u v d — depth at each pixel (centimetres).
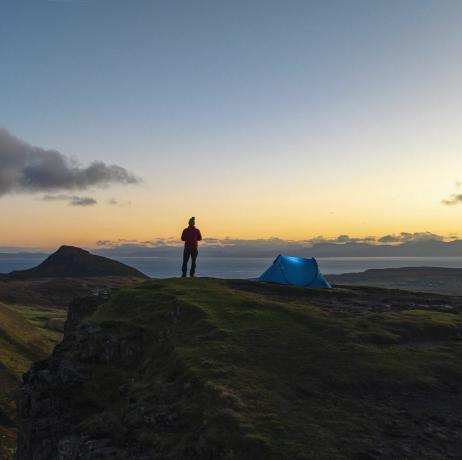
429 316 2503
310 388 1620
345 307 2759
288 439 1295
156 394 1738
